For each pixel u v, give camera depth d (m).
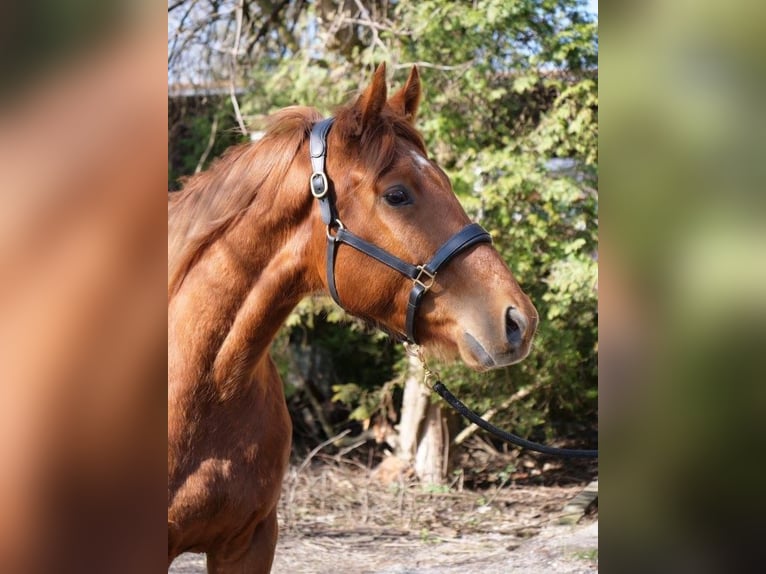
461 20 4.74
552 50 4.95
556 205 5.04
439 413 5.51
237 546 2.05
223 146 5.92
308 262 1.93
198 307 1.93
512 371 5.21
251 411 1.97
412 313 1.85
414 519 4.91
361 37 5.45
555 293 5.04
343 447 6.03
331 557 4.20
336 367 6.24
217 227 1.95
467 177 4.89
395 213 1.84
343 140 1.89
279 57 5.56
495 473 5.77
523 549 4.17
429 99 4.94
